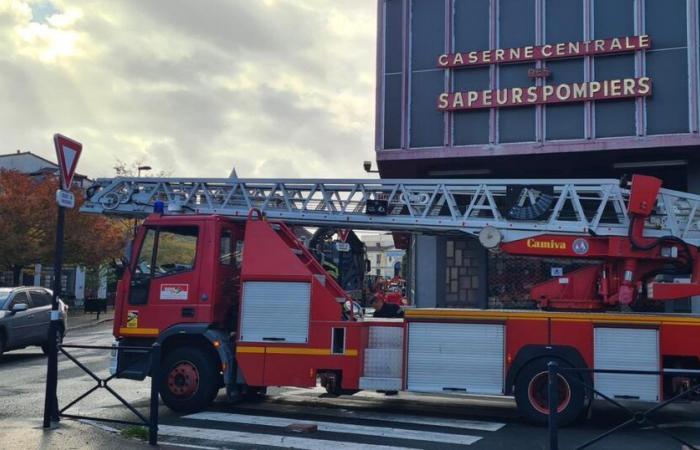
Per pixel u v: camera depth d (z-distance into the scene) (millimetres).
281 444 7402
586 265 10750
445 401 10609
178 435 7793
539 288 10391
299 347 9055
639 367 8273
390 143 17219
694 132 14742
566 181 11062
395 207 12422
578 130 15711
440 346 8766
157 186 13117
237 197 12969
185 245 9703
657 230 10234
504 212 11352
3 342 14727
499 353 8578
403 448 7254
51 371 7895
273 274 9227
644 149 15195
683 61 15055
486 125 16484
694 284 9734
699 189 16016
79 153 8109
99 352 16984
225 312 9766
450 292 18016
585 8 15914
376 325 9211
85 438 7227
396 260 35906
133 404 9938
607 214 10938
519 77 16375
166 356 9406
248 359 9133
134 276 9734
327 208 12641
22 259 27906
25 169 49000
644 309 10586
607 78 15625
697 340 8234
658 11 15344
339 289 9688
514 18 16578
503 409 9891
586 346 8391
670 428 8539
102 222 31062
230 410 9578
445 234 12250
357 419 8930
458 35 17031
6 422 8242
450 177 18531
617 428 6527
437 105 16750
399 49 17406
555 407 6184
